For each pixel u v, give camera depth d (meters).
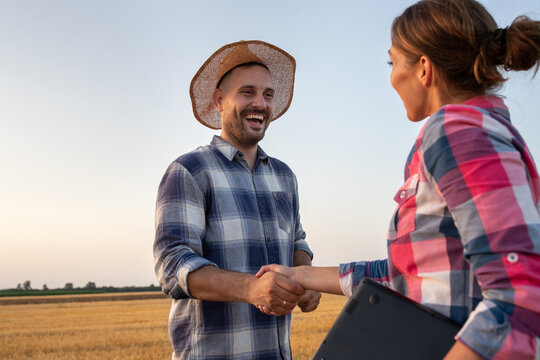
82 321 25.83
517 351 0.85
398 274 1.20
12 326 23.66
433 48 1.17
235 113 2.47
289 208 2.53
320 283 1.63
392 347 1.06
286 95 2.88
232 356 2.10
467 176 0.97
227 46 2.46
